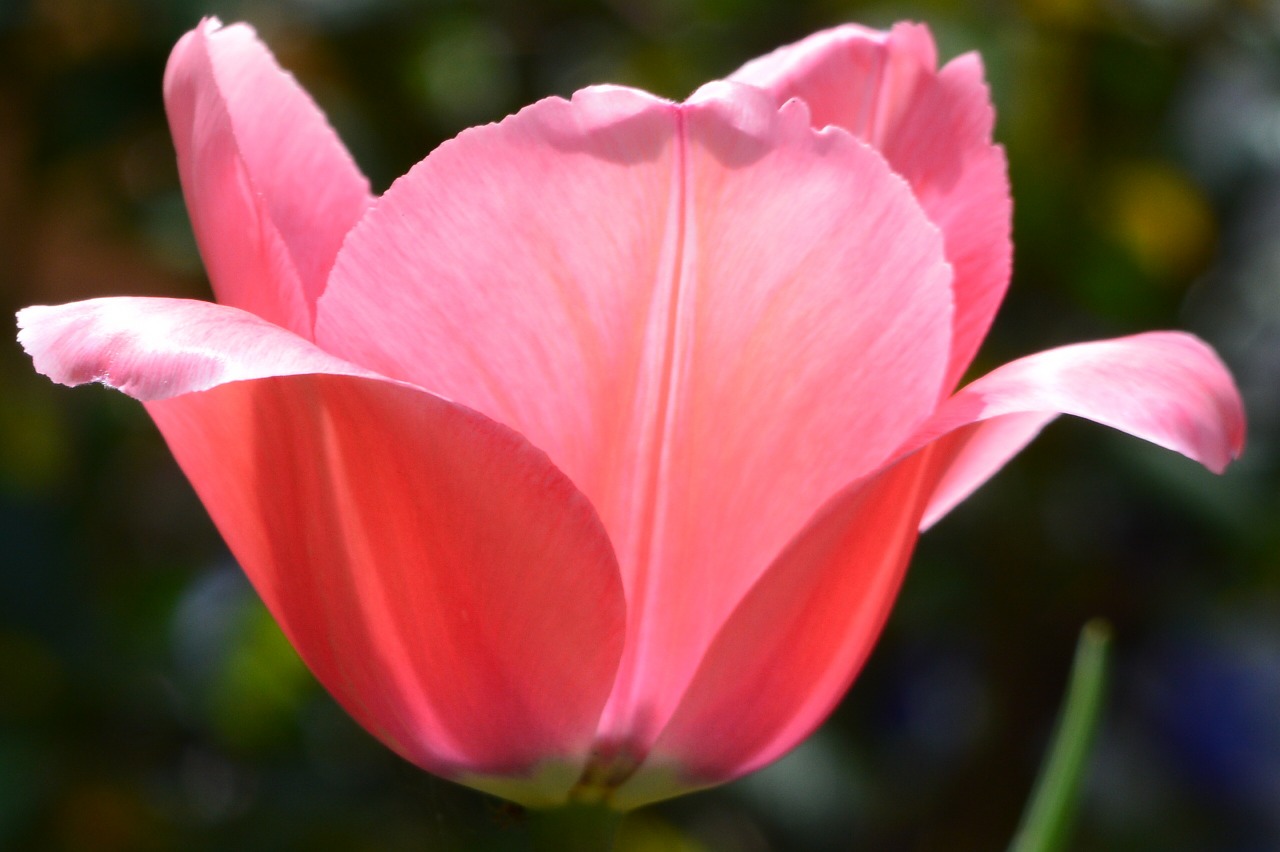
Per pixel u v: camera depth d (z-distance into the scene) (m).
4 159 0.97
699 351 0.44
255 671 0.99
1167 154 0.99
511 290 0.44
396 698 0.46
